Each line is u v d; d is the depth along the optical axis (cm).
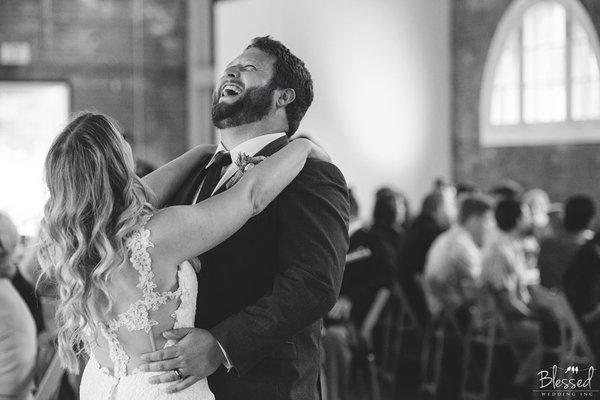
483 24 1179
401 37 1167
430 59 1197
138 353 214
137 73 1161
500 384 598
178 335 215
